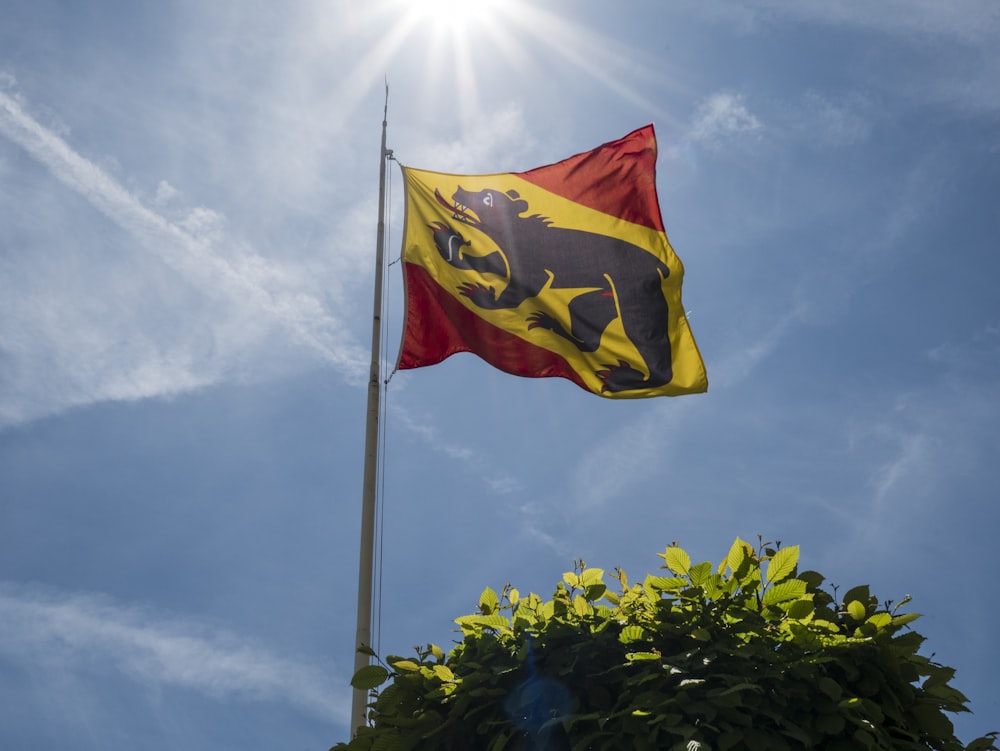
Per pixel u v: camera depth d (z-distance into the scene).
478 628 8.04
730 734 6.98
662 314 13.60
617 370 13.33
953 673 7.88
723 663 7.38
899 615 7.78
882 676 7.53
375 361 12.52
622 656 7.70
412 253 13.55
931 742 7.73
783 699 7.24
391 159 14.25
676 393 13.33
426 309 13.27
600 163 14.26
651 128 14.38
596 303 13.54
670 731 6.93
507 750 7.56
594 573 8.16
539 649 7.79
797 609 7.55
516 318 13.38
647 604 7.96
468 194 13.95
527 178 14.11
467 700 7.69
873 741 7.11
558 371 13.24
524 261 13.63
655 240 13.91
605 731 7.29
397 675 8.05
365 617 10.52
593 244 13.81
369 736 8.01
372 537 11.05
